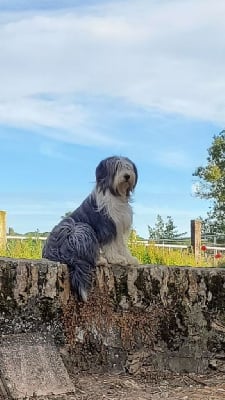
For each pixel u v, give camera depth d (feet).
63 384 10.80
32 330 11.86
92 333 12.26
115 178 12.51
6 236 24.99
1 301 11.71
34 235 25.91
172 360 12.50
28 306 11.85
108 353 12.30
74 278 12.10
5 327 11.71
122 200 12.76
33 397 10.36
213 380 11.96
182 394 10.82
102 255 12.57
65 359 11.98
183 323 12.59
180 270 12.66
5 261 11.80
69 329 12.11
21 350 11.00
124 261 12.55
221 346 12.63
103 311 12.37
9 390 10.33
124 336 12.40
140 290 12.53
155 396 10.64
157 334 12.54
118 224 12.54
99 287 12.39
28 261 12.07
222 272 12.71
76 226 12.39
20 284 11.80
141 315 12.52
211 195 71.05
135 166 12.96
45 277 11.94
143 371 12.26
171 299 12.61
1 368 10.62
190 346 12.59
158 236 44.55
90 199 12.79
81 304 12.22
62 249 12.27
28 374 10.67
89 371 12.15
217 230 69.87
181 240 37.73
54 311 12.01
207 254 35.42
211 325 12.64
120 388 11.18
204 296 12.66
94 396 10.59
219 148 71.46
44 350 11.20
